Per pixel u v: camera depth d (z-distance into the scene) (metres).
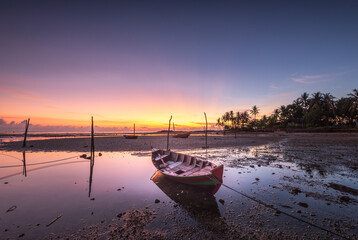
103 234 5.25
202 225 5.69
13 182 10.32
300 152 21.09
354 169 12.75
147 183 10.12
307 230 5.33
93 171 12.85
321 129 59.88
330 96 68.88
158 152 15.95
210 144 32.50
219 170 8.37
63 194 8.45
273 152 21.66
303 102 78.94
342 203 7.18
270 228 5.46
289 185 9.46
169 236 5.12
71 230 5.47
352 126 62.12
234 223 5.78
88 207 7.05
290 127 75.56
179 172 10.94
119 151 23.33
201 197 8.05
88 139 43.06
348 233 5.15
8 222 5.92
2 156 19.42
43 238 5.06
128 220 6.04
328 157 17.52
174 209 6.86
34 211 6.71
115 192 8.73
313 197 7.83
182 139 45.97
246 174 11.66
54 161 16.59
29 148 26.02
